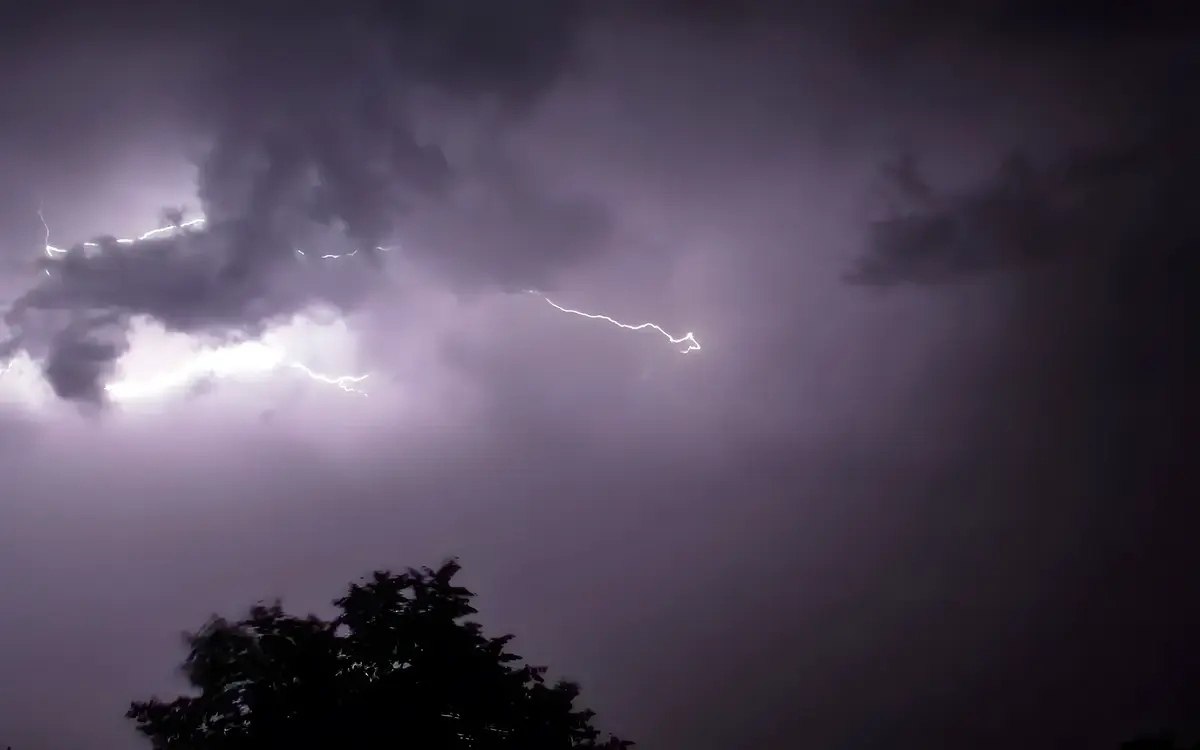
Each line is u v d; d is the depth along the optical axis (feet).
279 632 19.90
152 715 19.92
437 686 19.24
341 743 17.93
